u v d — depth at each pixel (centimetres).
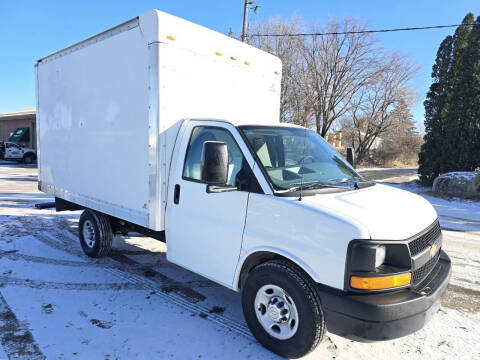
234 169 344
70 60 530
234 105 469
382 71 3017
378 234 263
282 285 295
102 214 531
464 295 450
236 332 345
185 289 443
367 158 4044
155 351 311
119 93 436
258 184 318
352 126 3638
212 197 350
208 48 429
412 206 325
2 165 2495
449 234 769
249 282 321
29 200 1048
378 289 260
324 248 272
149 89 388
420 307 264
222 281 346
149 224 404
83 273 486
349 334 266
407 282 268
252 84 494
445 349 328
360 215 275
